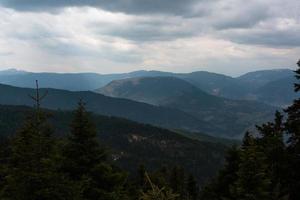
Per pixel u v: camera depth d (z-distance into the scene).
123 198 20.52
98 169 19.05
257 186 18.44
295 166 22.33
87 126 19.52
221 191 26.94
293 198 22.23
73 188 14.08
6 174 13.75
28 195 12.67
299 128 22.64
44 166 13.30
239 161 26.20
